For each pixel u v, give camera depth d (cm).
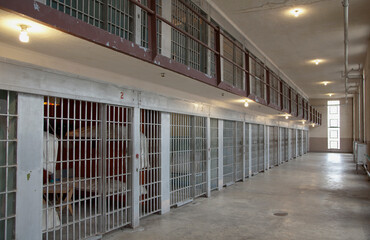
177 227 533
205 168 796
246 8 749
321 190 898
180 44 638
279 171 1376
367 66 1067
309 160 1950
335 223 564
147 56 417
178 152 694
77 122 613
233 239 476
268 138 1478
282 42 1012
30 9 262
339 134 2666
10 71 338
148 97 567
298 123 2208
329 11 747
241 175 1095
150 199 587
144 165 573
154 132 595
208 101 815
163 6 566
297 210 660
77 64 423
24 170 354
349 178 1148
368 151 1112
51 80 384
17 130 348
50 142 411
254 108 1131
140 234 494
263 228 532
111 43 354
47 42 332
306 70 1442
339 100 2656
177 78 541
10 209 347
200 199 765
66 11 383
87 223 531
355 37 948
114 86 486
